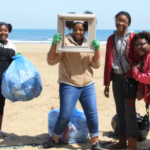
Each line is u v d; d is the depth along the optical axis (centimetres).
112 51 459
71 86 461
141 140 525
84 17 441
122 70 454
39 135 559
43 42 4594
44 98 842
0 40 506
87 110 465
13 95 482
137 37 433
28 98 493
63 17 440
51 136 523
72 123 511
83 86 464
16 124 627
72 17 441
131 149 452
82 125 514
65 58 468
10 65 489
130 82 448
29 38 7888
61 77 468
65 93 459
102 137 547
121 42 452
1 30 500
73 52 461
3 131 580
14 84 472
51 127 522
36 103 794
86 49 449
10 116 683
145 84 434
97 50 452
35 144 497
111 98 843
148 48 423
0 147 484
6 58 501
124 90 454
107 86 471
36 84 493
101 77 1148
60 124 462
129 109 447
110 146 484
